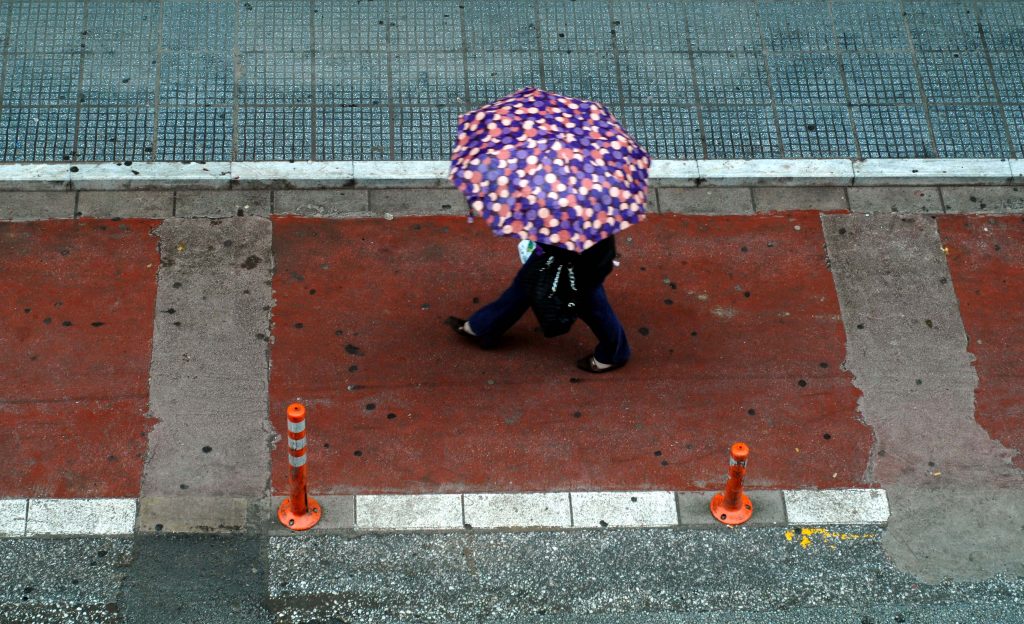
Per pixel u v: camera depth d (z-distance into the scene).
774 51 10.27
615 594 7.66
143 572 7.59
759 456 8.27
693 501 8.05
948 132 9.95
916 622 7.63
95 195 9.14
